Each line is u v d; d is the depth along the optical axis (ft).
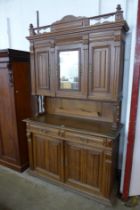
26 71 7.92
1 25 9.67
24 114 8.09
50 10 7.98
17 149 7.97
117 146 6.59
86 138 5.92
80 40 5.95
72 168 6.57
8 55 6.94
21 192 6.75
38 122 6.92
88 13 7.14
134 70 5.36
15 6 8.93
